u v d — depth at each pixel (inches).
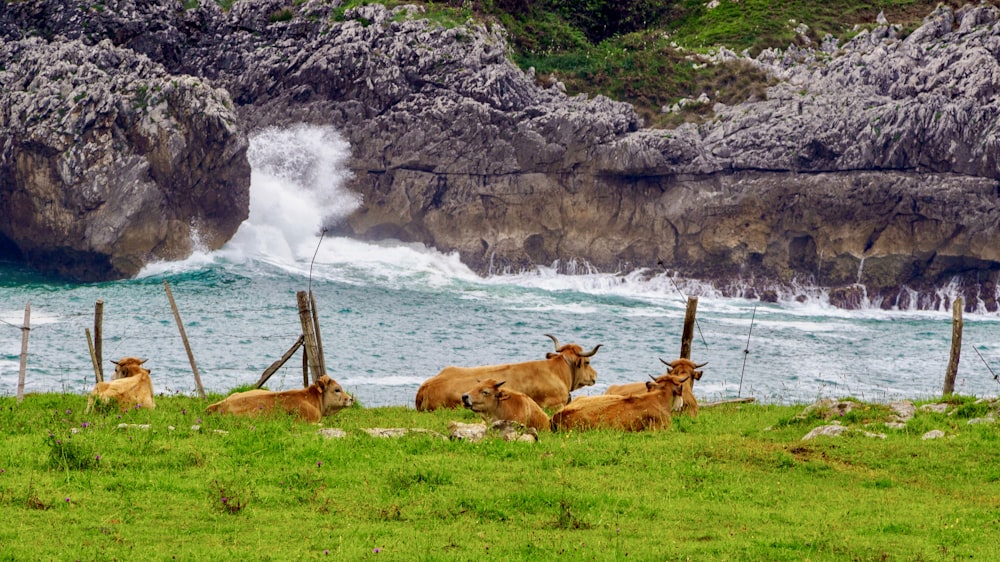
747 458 906.7
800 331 3184.1
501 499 771.4
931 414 1078.4
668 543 687.1
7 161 3582.7
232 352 2437.3
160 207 3590.1
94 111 3540.8
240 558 636.1
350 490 792.9
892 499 803.4
